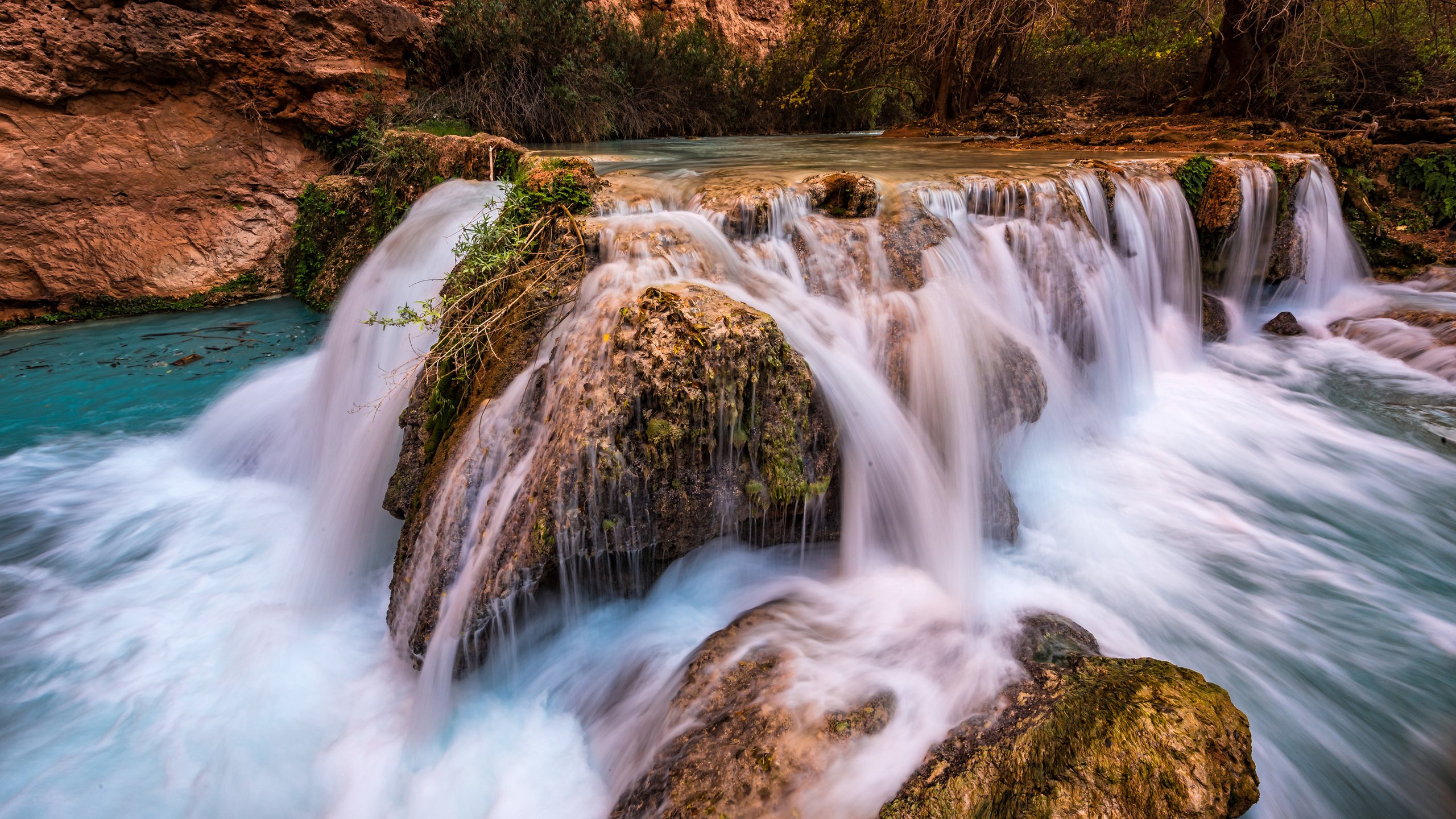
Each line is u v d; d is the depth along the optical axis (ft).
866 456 12.41
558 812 9.45
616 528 10.32
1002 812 7.90
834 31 52.54
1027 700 9.30
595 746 10.30
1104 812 7.80
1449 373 21.40
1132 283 22.00
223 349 26.58
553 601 11.19
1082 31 53.57
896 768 8.65
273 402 21.35
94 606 13.62
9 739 10.65
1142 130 37.06
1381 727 10.25
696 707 9.63
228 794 9.87
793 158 27.30
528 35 40.32
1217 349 23.94
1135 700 8.92
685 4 59.00
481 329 12.75
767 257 14.56
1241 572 13.64
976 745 8.69
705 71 50.93
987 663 10.20
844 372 12.75
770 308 13.14
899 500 12.74
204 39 29.94
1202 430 19.08
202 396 22.93
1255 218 24.49
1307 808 9.19
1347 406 20.40
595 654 11.34
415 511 11.83
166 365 25.20
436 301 17.48
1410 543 14.62
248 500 17.71
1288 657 11.50
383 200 29.04
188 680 11.80
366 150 33.19
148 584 14.34
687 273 12.99
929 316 14.61
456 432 12.16
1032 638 10.79
